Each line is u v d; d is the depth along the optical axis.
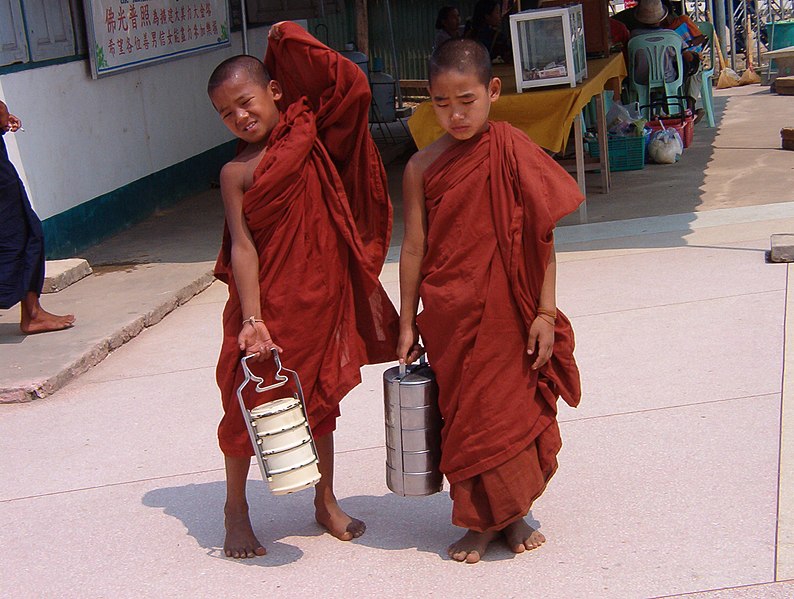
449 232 2.92
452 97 2.81
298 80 3.13
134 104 9.50
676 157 10.72
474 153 2.88
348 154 3.17
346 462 3.97
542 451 3.02
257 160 3.03
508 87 8.34
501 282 2.88
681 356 4.80
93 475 4.05
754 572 2.89
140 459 4.18
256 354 2.98
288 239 3.00
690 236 7.27
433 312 2.94
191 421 4.55
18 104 7.63
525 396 2.95
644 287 6.06
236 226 3.03
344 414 4.48
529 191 2.84
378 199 3.21
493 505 2.96
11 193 5.62
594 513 3.34
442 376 2.97
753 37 21.19
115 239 8.84
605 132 9.16
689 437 3.88
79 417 4.72
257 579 3.12
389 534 3.35
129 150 9.37
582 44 8.01
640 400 4.30
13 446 4.43
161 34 9.95
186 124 10.67
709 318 5.32
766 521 3.18
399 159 13.04
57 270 7.10
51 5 8.11
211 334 5.95
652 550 3.07
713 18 20.02
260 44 13.02
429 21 19.78
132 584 3.16
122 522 3.61
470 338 2.91
